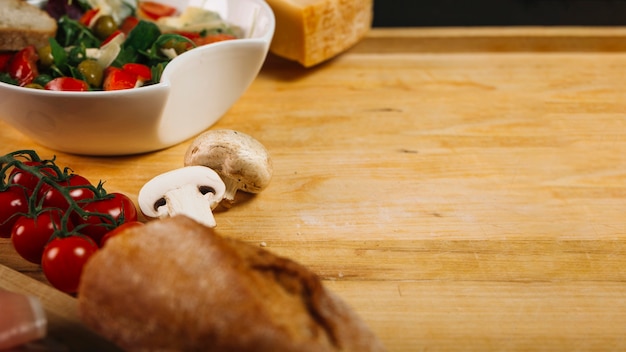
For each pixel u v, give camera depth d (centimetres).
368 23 79
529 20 85
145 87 58
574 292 56
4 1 64
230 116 70
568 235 59
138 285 45
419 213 61
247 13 69
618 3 87
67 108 58
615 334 53
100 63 64
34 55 64
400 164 65
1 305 48
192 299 44
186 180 58
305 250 58
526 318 54
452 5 87
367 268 57
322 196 62
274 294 46
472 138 68
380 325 53
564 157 66
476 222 60
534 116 70
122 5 69
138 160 64
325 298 47
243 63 64
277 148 66
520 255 58
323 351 44
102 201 55
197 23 69
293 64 77
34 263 55
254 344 44
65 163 64
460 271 57
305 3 72
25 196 55
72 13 68
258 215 60
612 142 68
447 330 53
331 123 69
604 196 63
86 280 46
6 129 67
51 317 50
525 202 62
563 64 77
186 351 45
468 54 78
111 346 49
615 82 75
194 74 61
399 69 76
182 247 46
